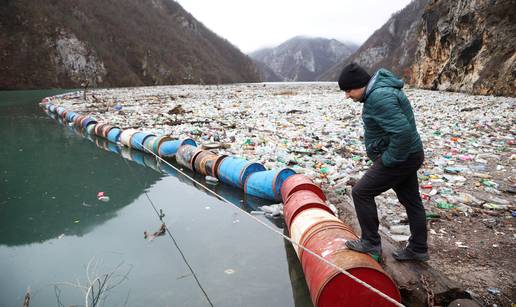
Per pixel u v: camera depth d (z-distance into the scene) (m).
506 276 3.58
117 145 11.16
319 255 3.21
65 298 3.71
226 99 27.38
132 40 87.00
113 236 5.05
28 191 6.98
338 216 5.03
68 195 6.71
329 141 10.01
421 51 39.31
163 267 4.20
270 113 16.69
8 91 48.81
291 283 3.79
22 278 4.11
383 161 3.12
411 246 3.56
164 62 92.94
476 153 8.36
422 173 6.96
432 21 36.34
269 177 6.03
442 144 9.34
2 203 6.35
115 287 3.83
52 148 10.87
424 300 3.18
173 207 6.07
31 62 55.78
